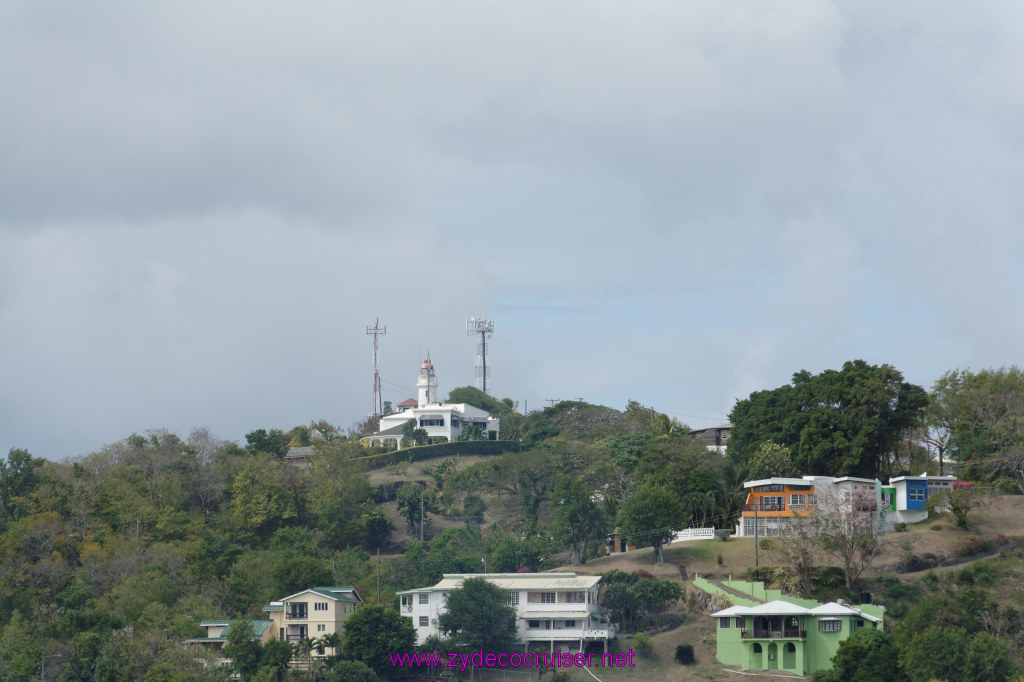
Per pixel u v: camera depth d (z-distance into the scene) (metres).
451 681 184.62
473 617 191.38
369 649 184.38
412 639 190.12
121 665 180.62
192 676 175.88
